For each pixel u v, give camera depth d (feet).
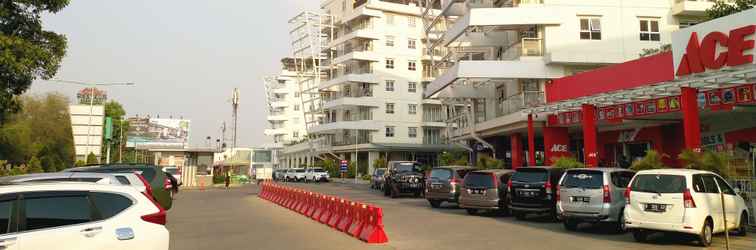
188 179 156.97
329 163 227.20
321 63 253.85
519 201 53.16
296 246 36.91
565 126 83.30
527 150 114.21
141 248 21.15
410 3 233.55
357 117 222.89
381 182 120.78
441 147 221.05
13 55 39.11
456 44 120.16
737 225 39.55
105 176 29.96
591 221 42.96
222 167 245.45
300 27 249.75
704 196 36.17
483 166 85.92
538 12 91.71
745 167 49.80
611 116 66.90
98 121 103.60
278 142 352.28
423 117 226.58
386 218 56.65
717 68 54.85
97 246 20.01
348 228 44.16
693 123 51.96
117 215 21.08
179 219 56.08
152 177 52.85
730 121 70.23
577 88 76.74
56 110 160.76
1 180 26.09
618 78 68.69
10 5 41.16
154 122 358.84
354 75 213.87
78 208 20.42
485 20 92.22
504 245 37.14
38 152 127.24
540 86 92.68
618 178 44.32
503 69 90.58
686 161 49.55
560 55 89.04
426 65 229.45
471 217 58.08
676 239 39.60
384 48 221.05
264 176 202.69
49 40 43.68
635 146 87.25
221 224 51.13
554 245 37.01
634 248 35.42
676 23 94.94
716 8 82.38
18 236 18.76
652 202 36.76
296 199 67.97
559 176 53.21
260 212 65.36
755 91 50.31
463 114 120.47
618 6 93.81
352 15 222.89
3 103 41.39
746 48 52.21
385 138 217.97
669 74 60.70
